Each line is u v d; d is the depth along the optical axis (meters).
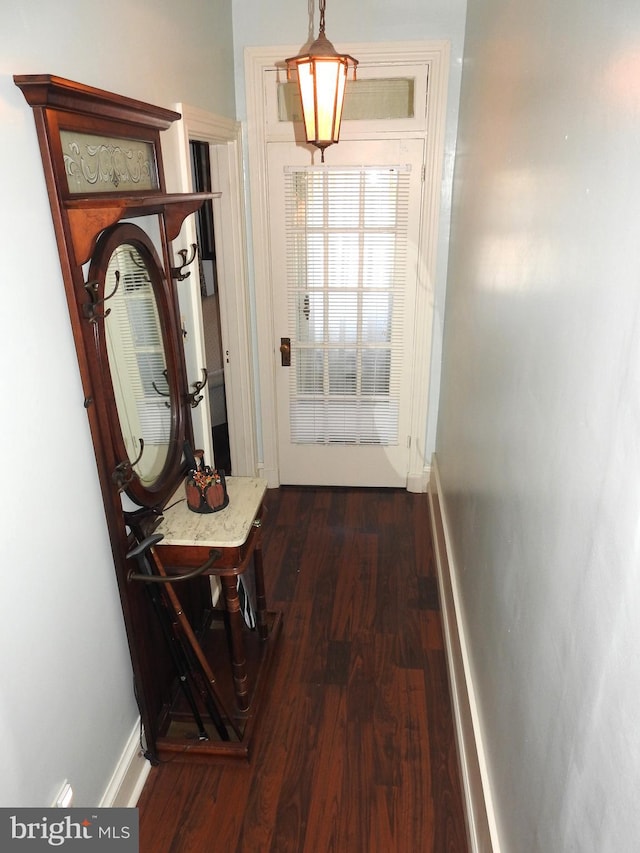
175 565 1.93
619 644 0.82
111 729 1.80
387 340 3.51
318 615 2.76
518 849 1.34
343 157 3.18
